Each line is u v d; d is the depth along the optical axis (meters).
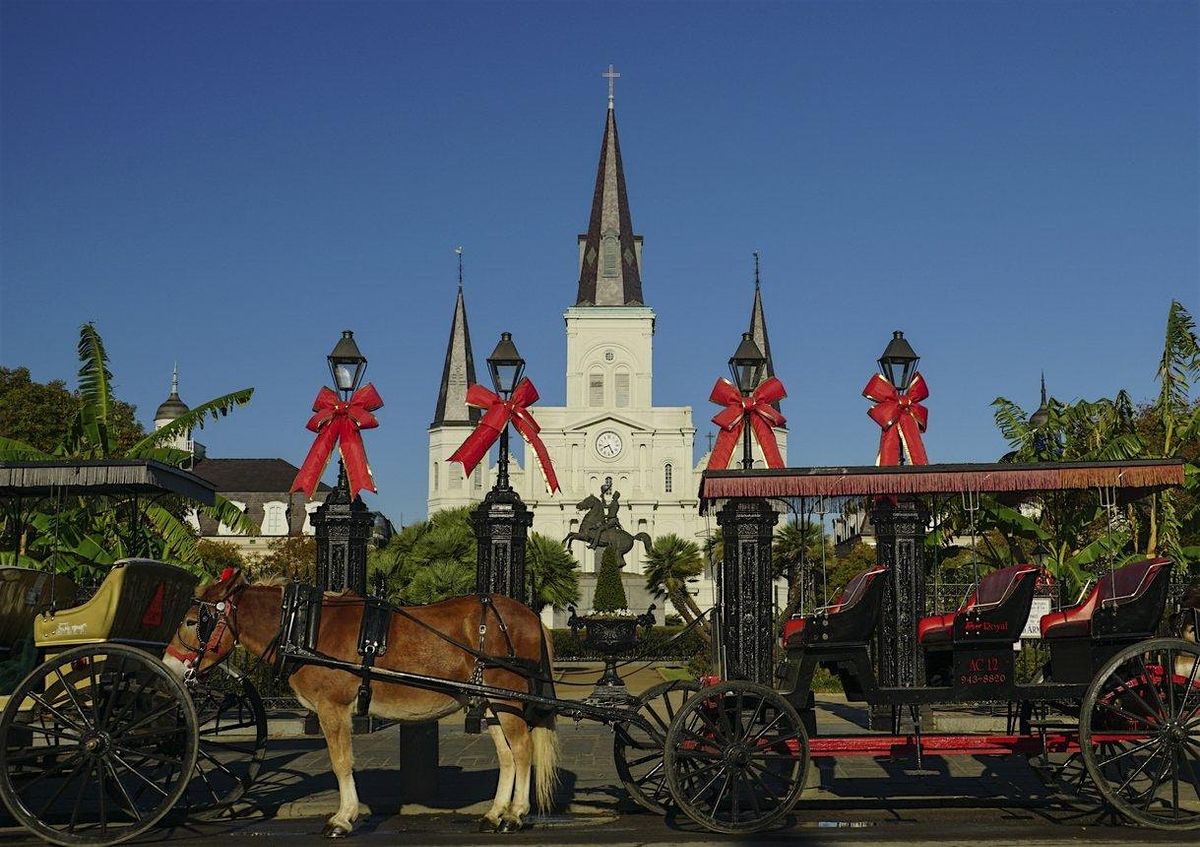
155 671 9.39
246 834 9.81
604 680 11.53
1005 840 9.32
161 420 84.44
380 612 9.96
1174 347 22.27
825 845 9.19
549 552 43.16
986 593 10.52
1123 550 20.94
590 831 9.82
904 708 15.05
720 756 9.67
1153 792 9.68
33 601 10.24
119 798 10.49
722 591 11.81
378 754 14.75
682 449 107.81
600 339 110.12
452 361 113.75
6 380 44.25
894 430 14.54
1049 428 23.12
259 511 96.50
